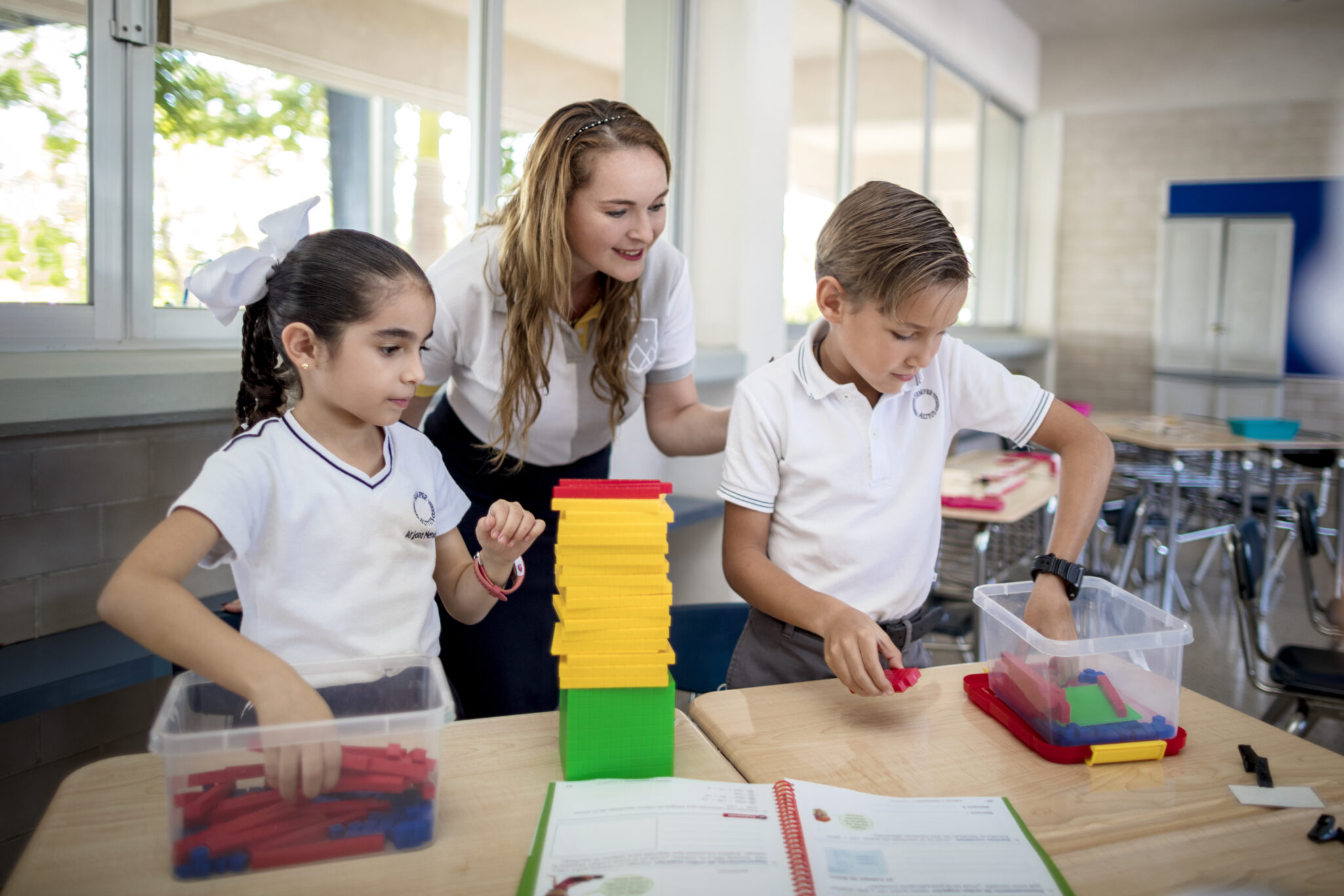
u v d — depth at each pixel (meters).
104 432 1.74
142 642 0.79
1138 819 0.82
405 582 1.05
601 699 0.85
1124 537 3.28
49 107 1.76
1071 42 6.96
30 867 0.71
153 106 1.95
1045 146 7.16
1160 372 7.03
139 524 1.81
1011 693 1.02
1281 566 4.41
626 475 2.96
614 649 0.85
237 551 0.92
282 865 0.72
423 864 0.73
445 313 1.41
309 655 1.00
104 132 1.86
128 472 1.79
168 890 0.69
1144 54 6.75
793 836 0.77
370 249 0.96
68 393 1.55
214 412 1.84
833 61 4.36
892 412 1.26
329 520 1.00
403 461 1.08
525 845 0.76
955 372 1.32
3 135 1.70
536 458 1.58
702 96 3.20
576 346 1.49
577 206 1.28
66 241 1.82
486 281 1.41
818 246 1.21
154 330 1.98
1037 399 1.30
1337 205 6.34
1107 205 7.09
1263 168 6.57
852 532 1.25
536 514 1.59
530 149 1.31
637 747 0.86
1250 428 4.06
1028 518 3.49
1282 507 4.22
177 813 0.70
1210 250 6.77
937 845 0.76
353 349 0.95
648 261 1.50
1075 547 1.18
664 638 0.85
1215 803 0.85
